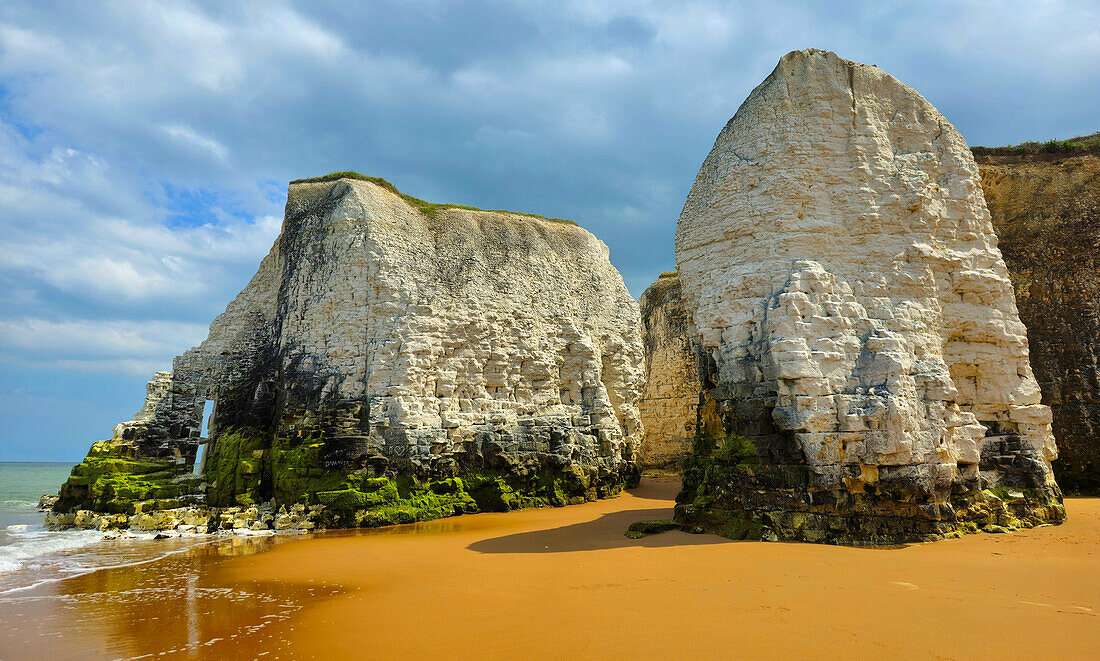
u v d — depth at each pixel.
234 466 24.86
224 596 12.73
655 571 12.27
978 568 12.01
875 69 18.25
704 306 17.77
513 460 26.33
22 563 16.36
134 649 9.58
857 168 17.22
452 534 19.78
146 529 21.48
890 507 14.52
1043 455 17.06
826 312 15.79
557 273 32.75
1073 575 11.46
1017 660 7.59
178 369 27.70
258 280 29.53
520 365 28.86
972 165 18.45
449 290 27.52
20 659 9.23
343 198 27.69
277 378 26.53
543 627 9.35
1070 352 29.31
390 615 10.68
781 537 14.67
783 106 17.56
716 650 8.09
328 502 22.31
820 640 8.34
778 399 15.16
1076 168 31.77
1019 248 31.45
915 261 16.88
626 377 33.50
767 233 16.88
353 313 25.36
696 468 17.98
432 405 25.16
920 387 15.52
